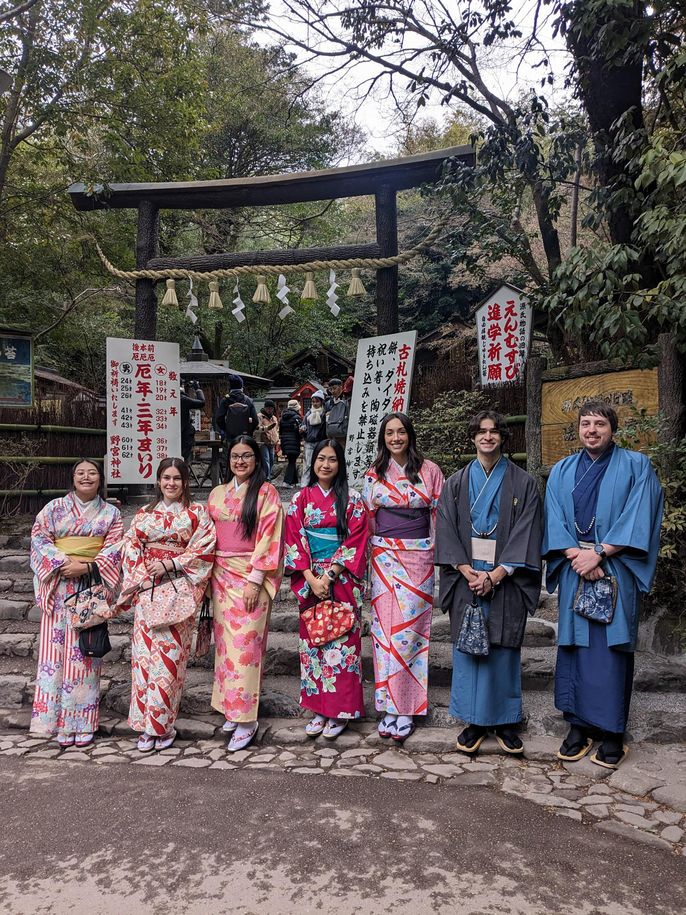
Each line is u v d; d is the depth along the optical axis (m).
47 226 10.28
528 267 7.86
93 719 3.62
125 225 10.62
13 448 7.68
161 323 16.88
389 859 2.41
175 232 14.82
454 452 6.53
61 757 3.42
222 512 3.74
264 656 3.84
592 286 4.40
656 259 4.56
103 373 16.08
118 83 8.80
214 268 5.93
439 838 2.55
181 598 3.54
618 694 3.09
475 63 8.24
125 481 6.16
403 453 3.66
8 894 2.24
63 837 2.60
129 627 4.88
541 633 4.22
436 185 5.67
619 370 4.82
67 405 8.49
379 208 5.60
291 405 11.63
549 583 3.48
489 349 7.19
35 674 4.34
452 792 2.93
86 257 10.61
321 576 3.55
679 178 3.69
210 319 17.70
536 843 2.51
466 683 3.30
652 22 4.68
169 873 2.35
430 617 3.61
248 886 2.27
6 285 11.39
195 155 10.17
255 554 3.60
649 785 2.92
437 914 2.10
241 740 3.48
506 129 5.85
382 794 2.92
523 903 2.16
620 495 3.19
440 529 3.39
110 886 2.28
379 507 3.66
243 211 15.52
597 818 2.70
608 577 3.14
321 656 3.53
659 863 2.39
